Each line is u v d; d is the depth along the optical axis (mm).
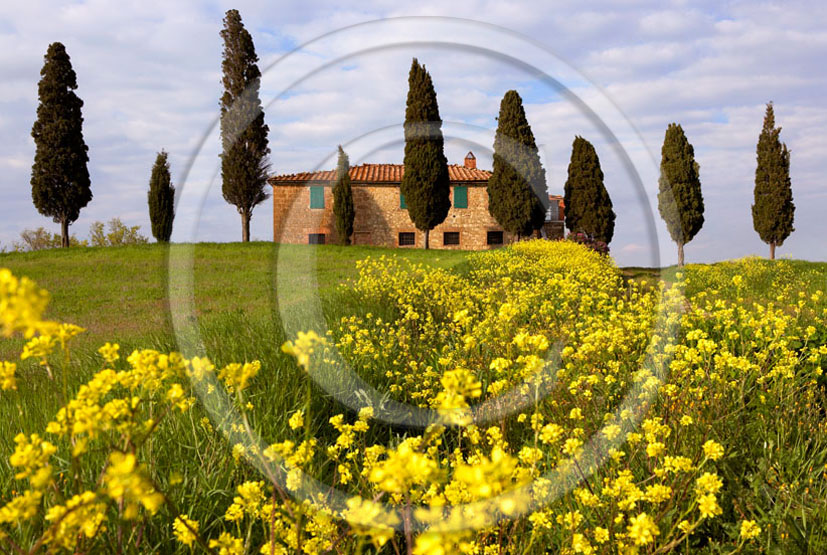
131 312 9383
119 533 1544
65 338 1524
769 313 4469
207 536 2133
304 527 1761
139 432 1466
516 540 1938
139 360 1482
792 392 3256
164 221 22562
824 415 3402
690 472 2043
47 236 30875
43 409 3258
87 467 2289
